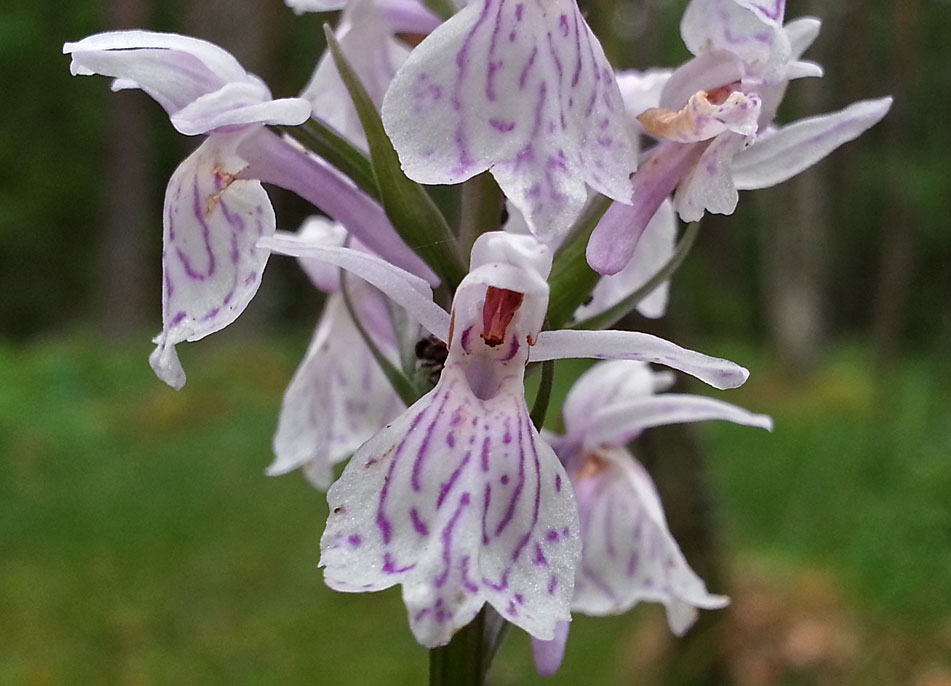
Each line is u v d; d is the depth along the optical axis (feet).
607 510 0.17
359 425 0.19
